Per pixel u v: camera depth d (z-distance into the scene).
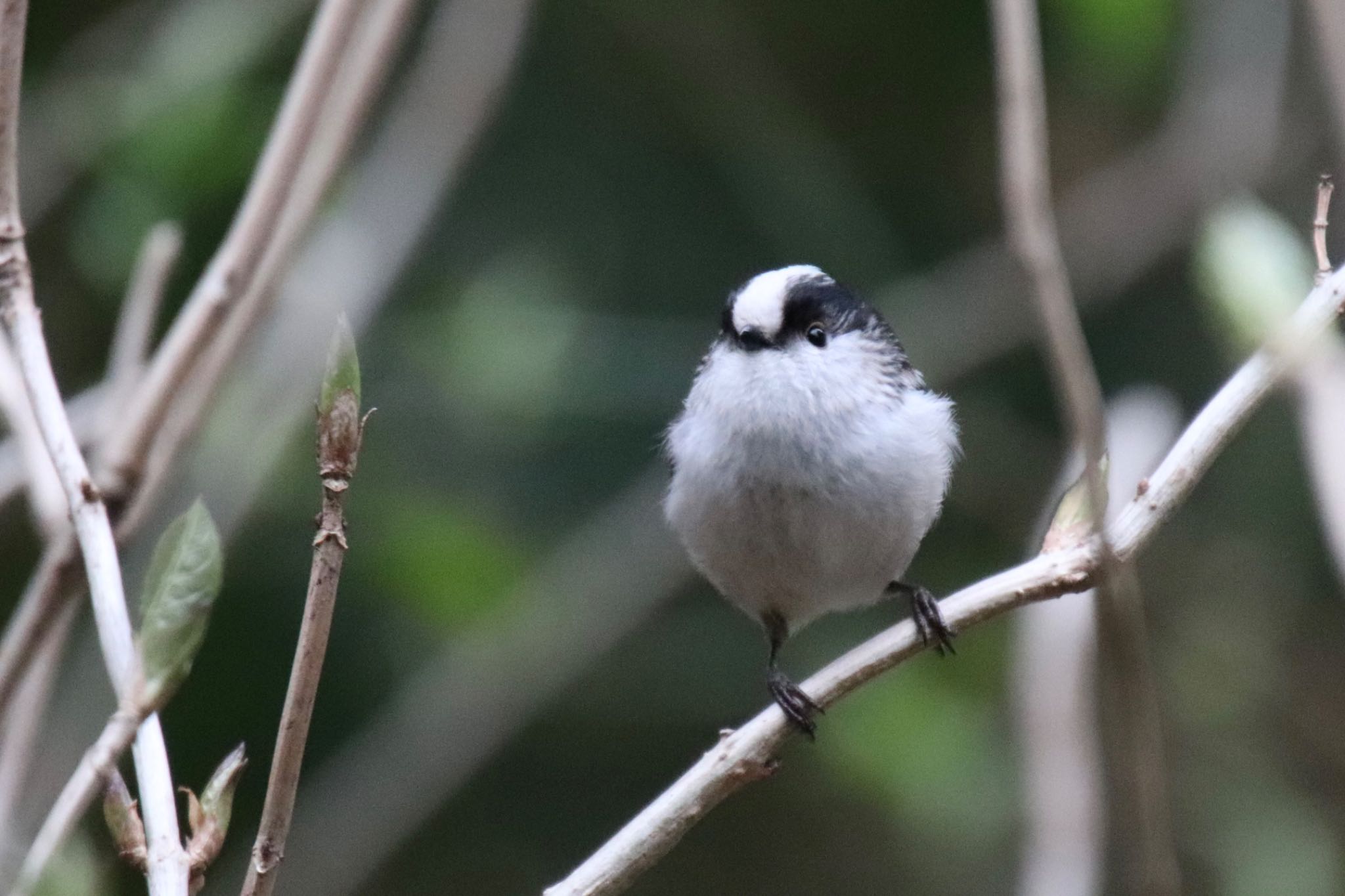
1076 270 12.28
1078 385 4.84
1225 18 12.26
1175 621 11.59
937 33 11.30
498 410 10.23
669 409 10.77
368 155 11.66
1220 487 11.84
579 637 10.57
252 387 9.62
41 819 8.95
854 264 11.53
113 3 10.82
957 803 10.23
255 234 6.01
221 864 10.08
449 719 10.25
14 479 6.72
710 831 11.55
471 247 10.86
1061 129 13.02
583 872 4.79
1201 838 10.66
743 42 11.39
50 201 10.09
